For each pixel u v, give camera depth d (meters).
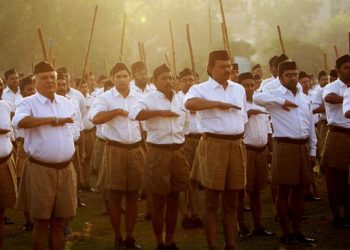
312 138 7.08
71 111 6.04
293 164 6.88
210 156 6.05
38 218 5.73
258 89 9.22
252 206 7.54
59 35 30.23
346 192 7.79
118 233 7.19
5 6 29.08
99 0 31.02
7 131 6.43
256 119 7.47
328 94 7.61
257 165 7.46
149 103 6.75
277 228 7.90
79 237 7.66
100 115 6.99
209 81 6.17
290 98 6.94
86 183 11.04
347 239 7.23
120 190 7.01
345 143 7.63
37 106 5.84
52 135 5.78
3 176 6.40
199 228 8.02
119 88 7.18
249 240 7.28
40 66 5.88
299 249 6.81
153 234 7.85
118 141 7.05
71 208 5.90
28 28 29.66
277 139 6.97
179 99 6.90
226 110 6.04
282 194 7.03
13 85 9.45
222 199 6.26
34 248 5.79
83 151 10.62
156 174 6.68
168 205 6.84
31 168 5.80
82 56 30.77
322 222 8.14
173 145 6.72
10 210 9.62
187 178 6.81
